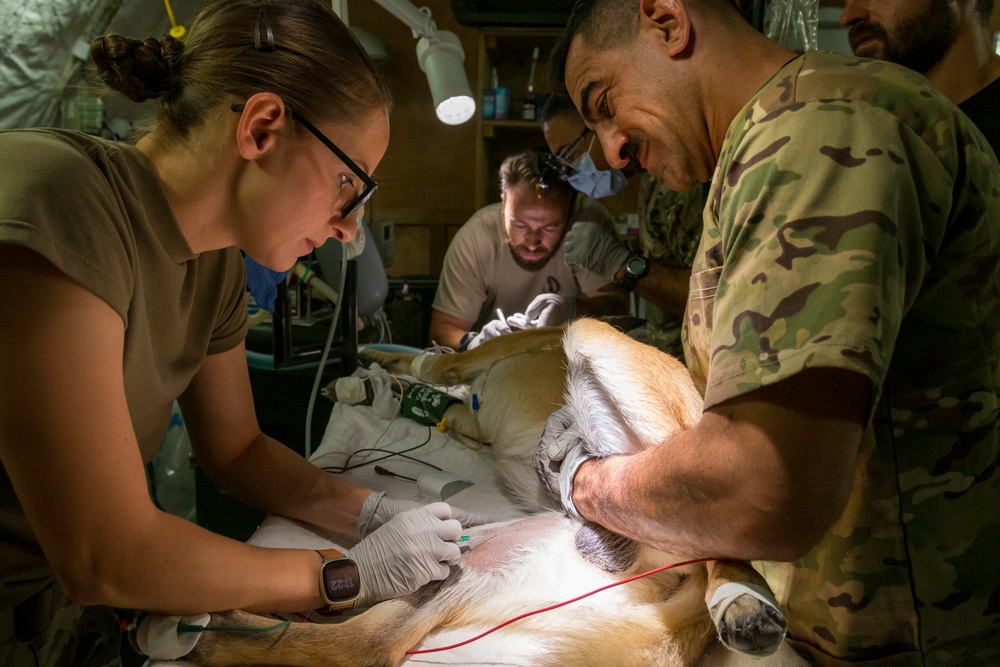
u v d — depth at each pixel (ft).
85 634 4.67
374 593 4.03
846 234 2.63
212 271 4.14
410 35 13.62
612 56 3.81
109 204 3.18
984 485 3.15
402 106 14.01
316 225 3.59
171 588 3.31
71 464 2.93
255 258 3.72
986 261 3.05
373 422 6.85
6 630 3.85
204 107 3.30
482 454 6.41
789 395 2.60
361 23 13.64
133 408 3.80
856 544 3.22
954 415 3.10
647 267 8.14
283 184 3.38
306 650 3.67
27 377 2.82
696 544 3.10
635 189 14.17
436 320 10.51
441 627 4.06
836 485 2.60
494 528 4.85
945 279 3.03
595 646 3.81
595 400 4.93
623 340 5.29
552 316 8.57
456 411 6.77
